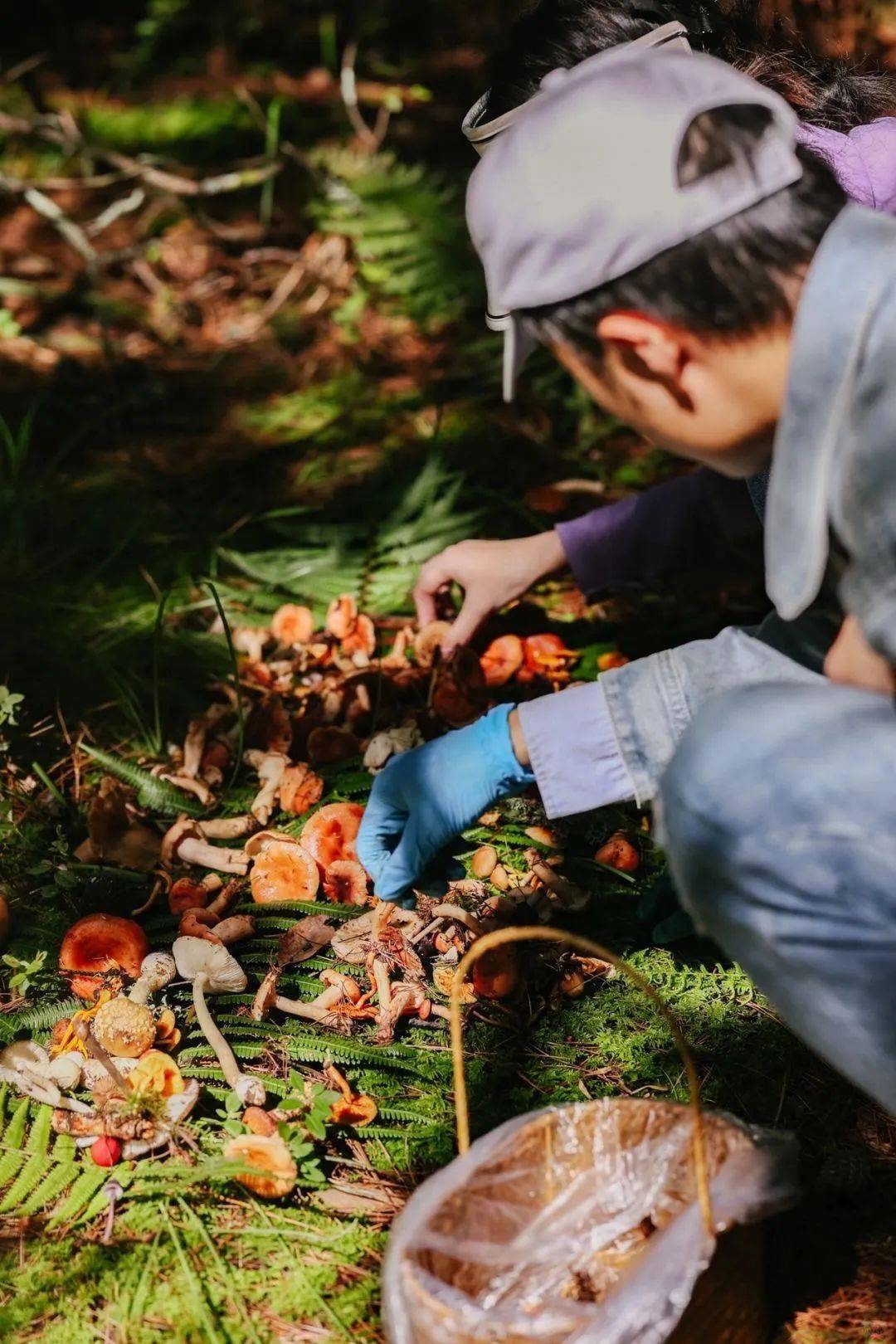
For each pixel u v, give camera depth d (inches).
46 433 165.9
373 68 277.1
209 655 125.8
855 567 57.0
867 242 57.0
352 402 169.5
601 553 110.2
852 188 84.3
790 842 58.9
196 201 222.1
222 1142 79.6
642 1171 67.6
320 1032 86.4
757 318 57.9
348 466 156.6
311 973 91.7
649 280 57.7
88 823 104.1
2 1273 73.2
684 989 89.6
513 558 110.5
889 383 55.6
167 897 99.0
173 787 108.4
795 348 57.2
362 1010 86.9
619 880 99.3
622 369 61.1
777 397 59.8
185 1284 72.1
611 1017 87.8
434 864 95.1
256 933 93.8
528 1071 84.5
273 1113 79.2
